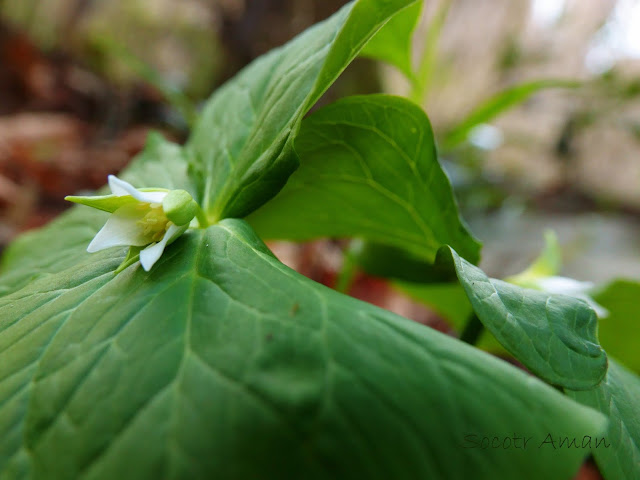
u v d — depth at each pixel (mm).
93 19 811
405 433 71
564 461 71
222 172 134
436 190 132
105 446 72
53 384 83
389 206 145
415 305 370
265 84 142
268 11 547
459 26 706
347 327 81
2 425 80
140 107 637
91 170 487
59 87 662
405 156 129
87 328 91
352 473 68
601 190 832
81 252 134
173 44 845
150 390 76
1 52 646
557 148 827
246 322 84
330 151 131
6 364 90
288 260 363
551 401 77
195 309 88
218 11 583
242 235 108
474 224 517
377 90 494
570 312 99
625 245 529
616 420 103
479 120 299
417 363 78
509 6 726
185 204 103
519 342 89
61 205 455
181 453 69
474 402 75
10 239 349
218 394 74
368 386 74
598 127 787
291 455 68
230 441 70
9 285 134
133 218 106
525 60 769
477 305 91
